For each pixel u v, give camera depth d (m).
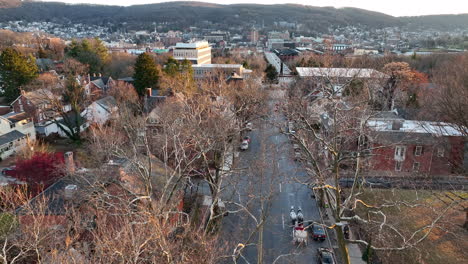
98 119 57.91
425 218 34.16
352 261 28.48
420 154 43.72
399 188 40.25
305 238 29.91
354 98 33.91
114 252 15.32
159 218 20.25
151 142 37.78
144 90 70.12
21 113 58.53
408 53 141.25
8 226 19.89
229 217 34.00
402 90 62.06
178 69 81.31
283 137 50.00
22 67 75.94
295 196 38.28
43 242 19.83
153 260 14.83
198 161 41.62
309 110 39.16
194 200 36.75
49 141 57.34
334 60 65.00
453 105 40.03
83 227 21.39
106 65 108.31
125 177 27.23
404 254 29.20
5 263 15.55
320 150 31.12
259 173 32.50
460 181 42.41
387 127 44.59
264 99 59.75
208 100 45.56
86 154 44.22
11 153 49.75
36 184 33.66
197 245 20.31
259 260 22.42
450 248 29.89
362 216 34.25
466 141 42.22
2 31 183.62
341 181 40.69
